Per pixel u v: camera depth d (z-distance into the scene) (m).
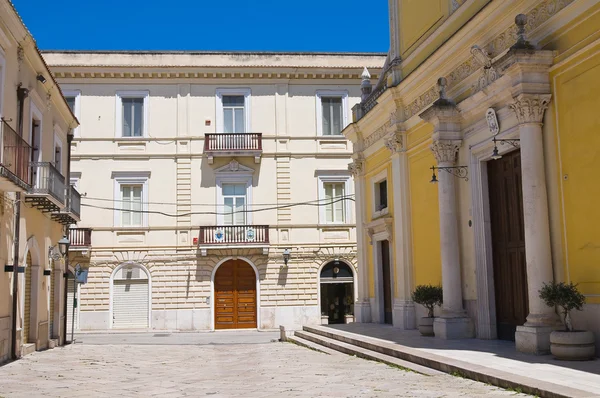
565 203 10.77
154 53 29.05
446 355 10.81
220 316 28.50
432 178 14.72
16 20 13.88
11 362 14.15
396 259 17.67
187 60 29.22
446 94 15.09
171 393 9.29
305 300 28.73
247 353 16.11
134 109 29.27
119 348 18.55
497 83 12.32
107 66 28.59
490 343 12.64
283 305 28.58
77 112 28.83
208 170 29.02
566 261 10.73
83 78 28.91
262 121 29.47
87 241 27.92
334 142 29.72
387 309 19.56
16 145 14.14
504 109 12.59
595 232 10.09
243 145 28.89
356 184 21.56
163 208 28.72
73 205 19.78
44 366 13.40
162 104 29.23
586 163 10.30
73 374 11.98
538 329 10.57
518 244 12.86
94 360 14.71
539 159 11.11
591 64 10.24
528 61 11.01
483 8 12.71
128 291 28.34
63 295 20.45
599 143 10.04
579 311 10.38
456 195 14.61
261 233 28.53
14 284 14.65
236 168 28.97
